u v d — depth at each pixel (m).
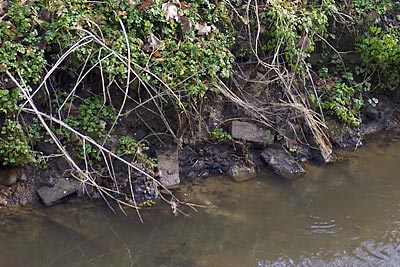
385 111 6.65
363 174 5.72
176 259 4.52
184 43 5.55
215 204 5.20
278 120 5.99
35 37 5.14
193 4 5.77
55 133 5.20
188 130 5.64
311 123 5.88
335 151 6.09
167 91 5.34
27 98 4.81
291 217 5.06
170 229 4.87
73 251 4.59
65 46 5.18
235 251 4.62
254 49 6.05
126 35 5.22
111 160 5.30
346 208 5.20
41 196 5.10
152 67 5.34
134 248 4.65
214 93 5.71
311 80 6.15
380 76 6.67
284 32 5.95
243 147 5.75
